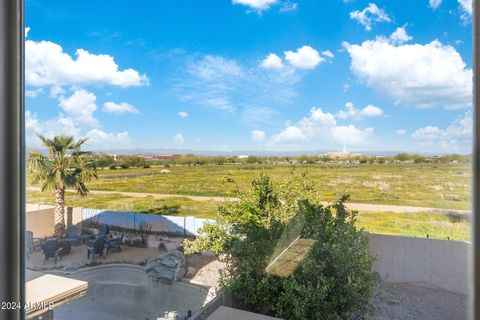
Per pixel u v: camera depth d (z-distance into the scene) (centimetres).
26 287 139
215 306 175
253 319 165
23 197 129
